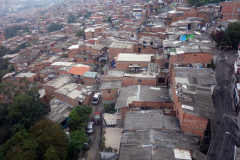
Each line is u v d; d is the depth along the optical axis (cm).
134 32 8338
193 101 2722
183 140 2530
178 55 3844
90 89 4888
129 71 4656
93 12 17125
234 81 3491
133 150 2416
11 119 3931
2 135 3812
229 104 3297
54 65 6397
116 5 17888
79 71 5616
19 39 12694
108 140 3180
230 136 2766
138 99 3584
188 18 6669
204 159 2320
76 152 3338
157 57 4791
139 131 2709
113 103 4216
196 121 2556
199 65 3778
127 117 3019
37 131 3033
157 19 9006
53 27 15450
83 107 3794
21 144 2748
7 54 10581
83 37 9762
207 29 6181
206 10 6925
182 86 3053
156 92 3838
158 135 2581
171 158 2273
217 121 3012
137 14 10838
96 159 3225
